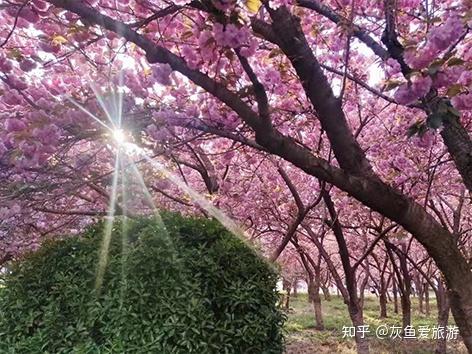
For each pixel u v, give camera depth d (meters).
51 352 3.89
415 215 2.85
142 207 5.42
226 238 4.34
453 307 2.95
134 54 3.90
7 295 4.22
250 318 4.06
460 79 2.46
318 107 2.82
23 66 3.30
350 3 3.63
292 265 16.16
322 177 2.81
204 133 3.18
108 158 4.43
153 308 3.81
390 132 6.35
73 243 4.32
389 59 3.37
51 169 3.23
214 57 2.86
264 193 7.79
